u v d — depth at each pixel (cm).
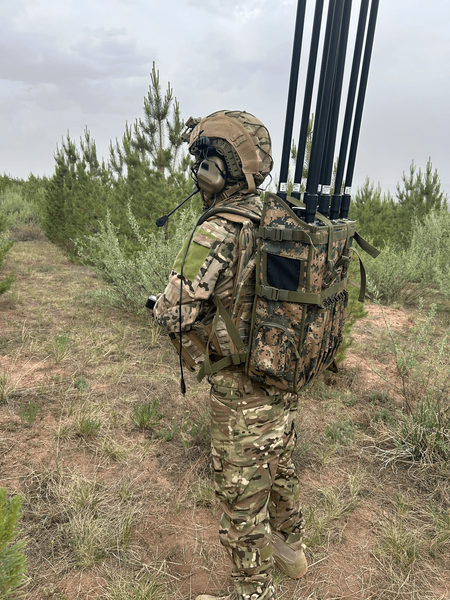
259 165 138
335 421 319
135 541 202
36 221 1455
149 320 520
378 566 196
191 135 146
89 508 216
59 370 377
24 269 813
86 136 1294
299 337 124
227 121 135
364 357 452
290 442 166
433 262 753
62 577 180
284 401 152
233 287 130
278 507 175
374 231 1047
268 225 121
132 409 318
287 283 122
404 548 200
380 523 222
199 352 143
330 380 386
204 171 135
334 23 108
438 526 217
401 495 242
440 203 1073
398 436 293
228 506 141
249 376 134
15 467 245
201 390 353
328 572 192
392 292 715
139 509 221
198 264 125
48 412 305
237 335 131
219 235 126
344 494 243
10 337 448
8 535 123
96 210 874
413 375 390
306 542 205
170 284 131
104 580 180
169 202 662
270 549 143
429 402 314
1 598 127
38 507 214
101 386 352
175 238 534
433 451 274
